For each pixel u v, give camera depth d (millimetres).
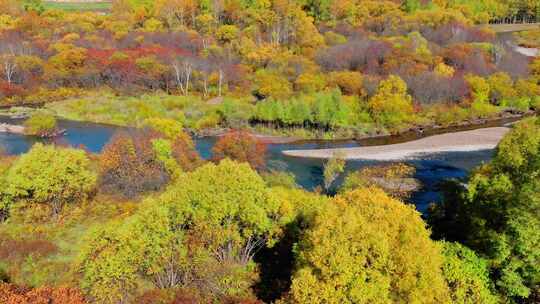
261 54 138000
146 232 32406
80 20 170000
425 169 75000
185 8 178375
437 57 127312
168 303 30828
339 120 99250
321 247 27094
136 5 189125
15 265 38500
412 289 27281
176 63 124688
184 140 71000
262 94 117438
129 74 122062
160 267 32969
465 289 30641
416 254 28188
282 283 34688
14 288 30422
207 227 34094
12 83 119625
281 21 165375
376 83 111312
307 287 26344
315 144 92812
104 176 58406
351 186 57906
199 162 65875
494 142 89438
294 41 154625
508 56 133000
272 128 101500
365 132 98312
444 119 103625
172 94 120562
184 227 35375
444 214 42656
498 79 117562
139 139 62688
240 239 35312
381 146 90000
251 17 170500
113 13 185250
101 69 124125
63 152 50781
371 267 27125
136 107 106875
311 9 183375
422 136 96875
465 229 39438
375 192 34750
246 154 68438
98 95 118688
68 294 29344
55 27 162125
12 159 59562
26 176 47531
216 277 33531
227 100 103312
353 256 26781
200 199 34250
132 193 56500
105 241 32312
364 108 105688
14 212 48094
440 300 28906
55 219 49125
